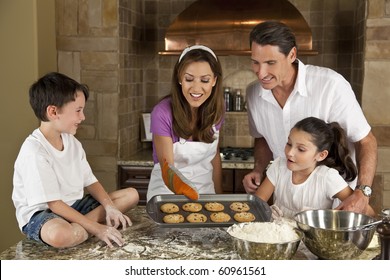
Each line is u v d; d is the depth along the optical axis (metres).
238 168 3.66
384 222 1.52
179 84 2.35
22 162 1.91
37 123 3.39
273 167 2.23
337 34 4.20
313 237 1.56
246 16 3.77
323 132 2.03
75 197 2.08
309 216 1.75
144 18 4.41
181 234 1.91
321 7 4.20
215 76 2.31
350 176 2.20
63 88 1.95
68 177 2.04
